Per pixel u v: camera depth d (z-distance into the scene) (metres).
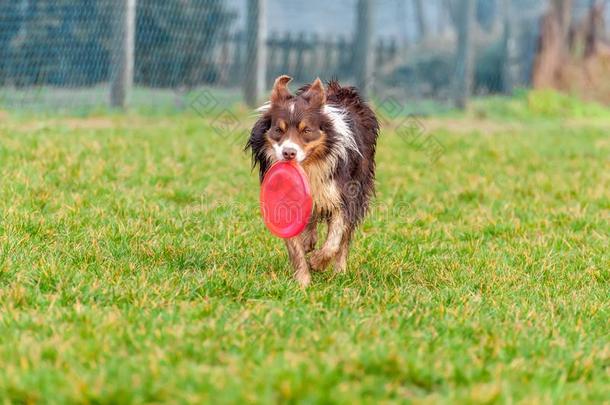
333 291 9.64
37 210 12.69
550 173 18.92
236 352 7.41
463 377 7.02
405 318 8.53
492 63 38.00
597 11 39.41
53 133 20.12
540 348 7.91
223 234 12.03
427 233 12.89
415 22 39.47
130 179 15.57
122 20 26.31
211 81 32.78
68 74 29.98
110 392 6.33
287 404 6.35
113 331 7.72
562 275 11.05
